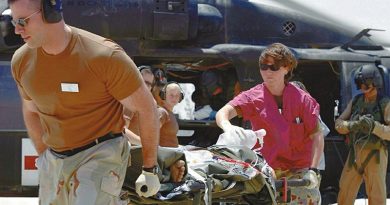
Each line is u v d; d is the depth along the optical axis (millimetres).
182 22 10461
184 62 11039
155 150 4773
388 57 11133
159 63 11008
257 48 10758
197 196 5219
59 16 4414
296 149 6457
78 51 4500
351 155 10234
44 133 4926
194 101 11508
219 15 10859
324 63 11352
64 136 4695
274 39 11062
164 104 8109
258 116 6387
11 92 10133
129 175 5102
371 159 10047
